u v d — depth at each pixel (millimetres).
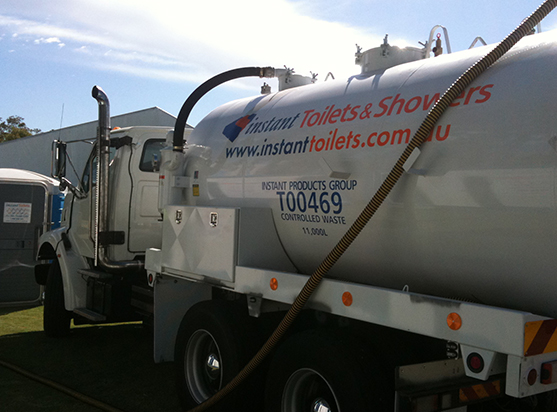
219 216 3521
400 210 2688
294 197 3268
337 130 3053
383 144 2779
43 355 5465
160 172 4414
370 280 3133
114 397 4250
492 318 2051
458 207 2443
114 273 5473
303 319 3178
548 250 2195
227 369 3352
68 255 6000
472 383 2506
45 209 8438
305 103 3457
